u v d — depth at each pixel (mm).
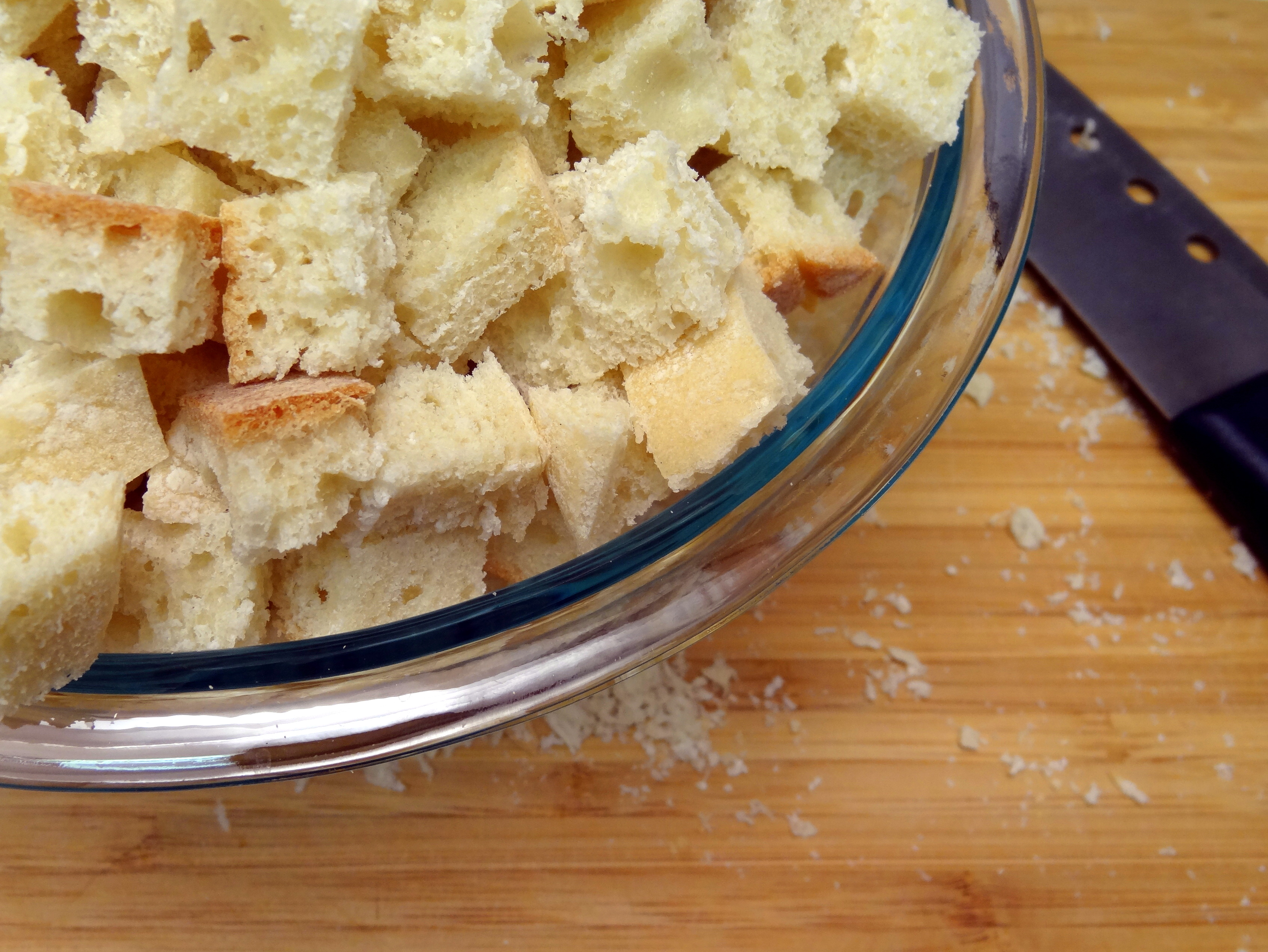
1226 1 340
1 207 180
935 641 263
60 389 181
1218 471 272
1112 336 288
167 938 229
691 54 204
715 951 235
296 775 188
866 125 223
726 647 258
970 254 213
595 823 243
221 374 195
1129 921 243
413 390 192
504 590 191
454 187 197
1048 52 331
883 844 245
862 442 202
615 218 183
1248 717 261
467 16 183
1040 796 251
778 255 208
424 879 236
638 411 198
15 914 228
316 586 201
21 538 175
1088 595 270
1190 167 316
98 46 185
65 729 188
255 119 179
